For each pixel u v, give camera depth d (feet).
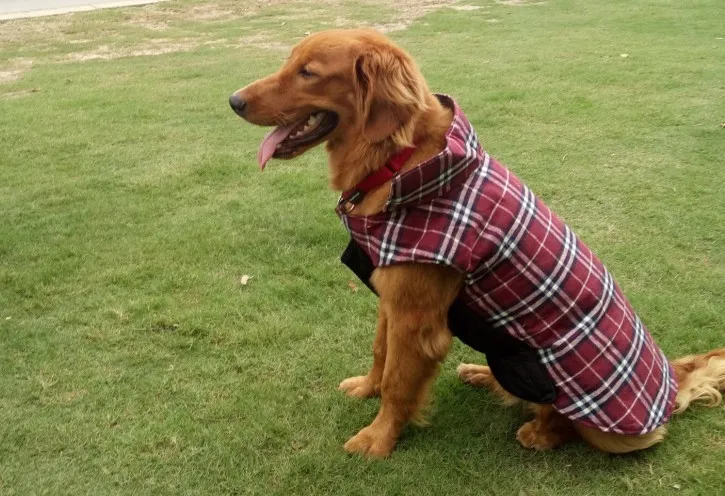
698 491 9.08
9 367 11.51
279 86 9.33
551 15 46.75
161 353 11.92
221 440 9.95
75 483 9.19
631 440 9.42
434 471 9.51
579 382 8.99
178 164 20.88
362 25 45.80
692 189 18.33
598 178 19.27
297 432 10.21
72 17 52.08
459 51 36.09
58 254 15.16
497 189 8.66
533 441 9.94
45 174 20.12
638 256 15.05
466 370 11.50
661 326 12.64
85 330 12.51
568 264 8.93
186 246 15.56
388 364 9.53
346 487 9.21
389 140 8.72
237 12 53.47
